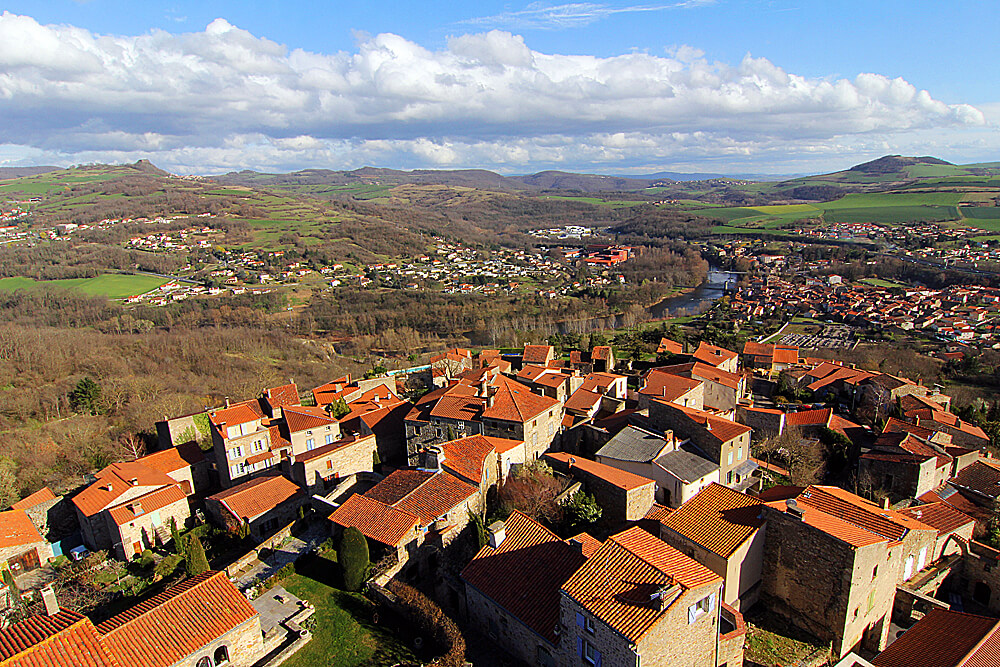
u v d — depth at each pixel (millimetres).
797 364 108250
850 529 36375
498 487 54094
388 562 41781
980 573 45156
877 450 61844
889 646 35469
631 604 28172
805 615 36688
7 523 57031
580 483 51594
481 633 37625
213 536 53906
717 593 29922
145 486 61219
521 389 73125
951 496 57594
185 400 101438
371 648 35812
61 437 85938
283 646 36281
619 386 81375
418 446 65875
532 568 36906
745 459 58312
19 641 30625
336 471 63562
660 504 51219
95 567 54719
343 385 97562
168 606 33875
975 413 80938
